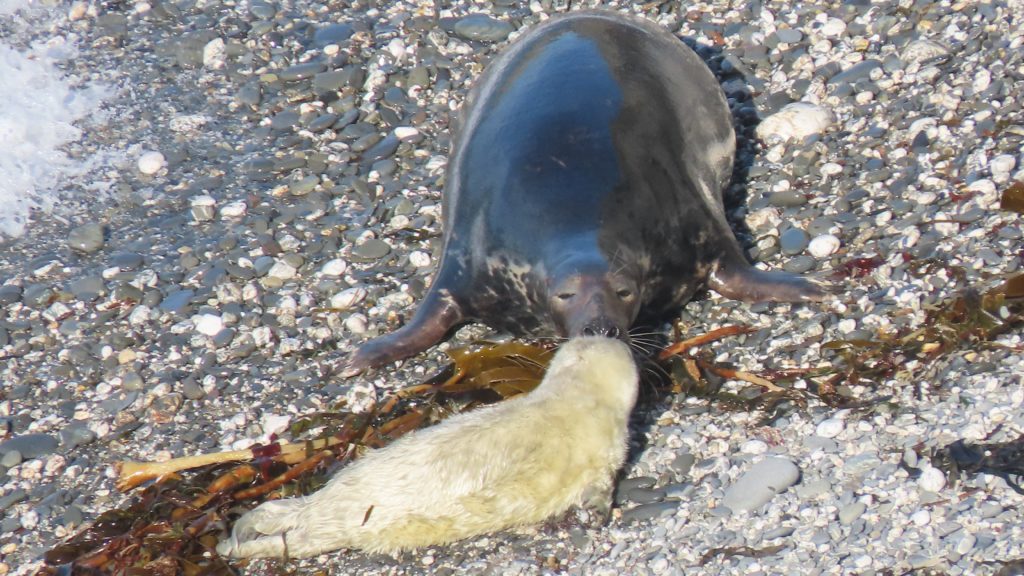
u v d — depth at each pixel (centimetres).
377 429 1975
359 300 2350
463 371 2052
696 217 2220
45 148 2892
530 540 1745
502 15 3162
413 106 2908
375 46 3125
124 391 2217
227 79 3070
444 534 1728
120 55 3166
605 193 2136
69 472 2053
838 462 1767
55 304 2453
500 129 2280
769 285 2164
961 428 1772
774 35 2919
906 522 1636
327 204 2639
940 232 2220
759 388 1959
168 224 2650
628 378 1788
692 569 1642
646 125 2267
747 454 1823
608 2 3153
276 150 2833
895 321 2050
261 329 2294
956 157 2403
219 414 2133
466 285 2217
